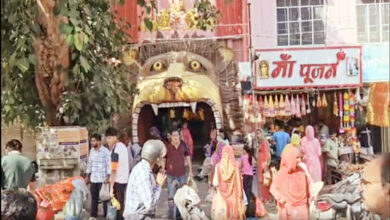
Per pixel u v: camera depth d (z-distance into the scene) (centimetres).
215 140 1680
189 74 1759
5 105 971
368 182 281
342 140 1631
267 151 1275
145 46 1783
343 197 920
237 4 1798
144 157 697
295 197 952
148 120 1881
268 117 1748
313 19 1809
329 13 1811
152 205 689
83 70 1066
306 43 1808
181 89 1711
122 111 1193
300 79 1741
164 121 1906
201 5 1305
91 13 1044
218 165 992
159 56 1783
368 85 1789
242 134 1684
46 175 1042
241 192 993
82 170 1063
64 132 1046
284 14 1806
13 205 333
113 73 1179
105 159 1062
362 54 1784
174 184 1123
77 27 926
